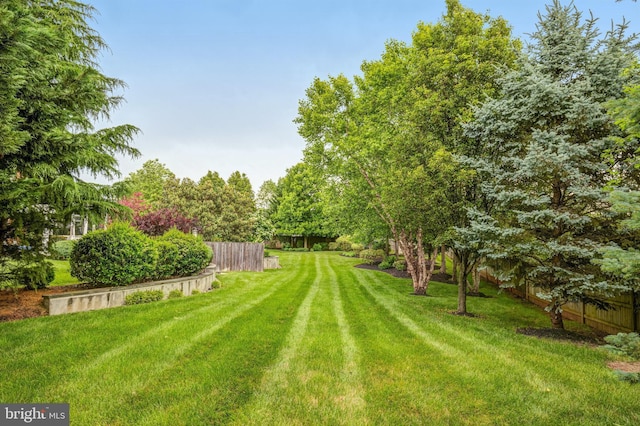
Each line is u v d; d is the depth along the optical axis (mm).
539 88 6133
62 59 7348
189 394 3434
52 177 5848
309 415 3123
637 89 3594
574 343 5930
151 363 4148
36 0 6766
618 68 5898
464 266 8633
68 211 6207
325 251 37188
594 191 5645
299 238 40219
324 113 12656
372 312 8031
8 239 6414
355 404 3361
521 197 6301
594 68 6133
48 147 5617
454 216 8391
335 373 4137
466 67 8484
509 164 7074
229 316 6715
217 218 20812
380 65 11914
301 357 4668
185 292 9383
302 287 11961
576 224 6109
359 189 12852
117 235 7484
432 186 8117
